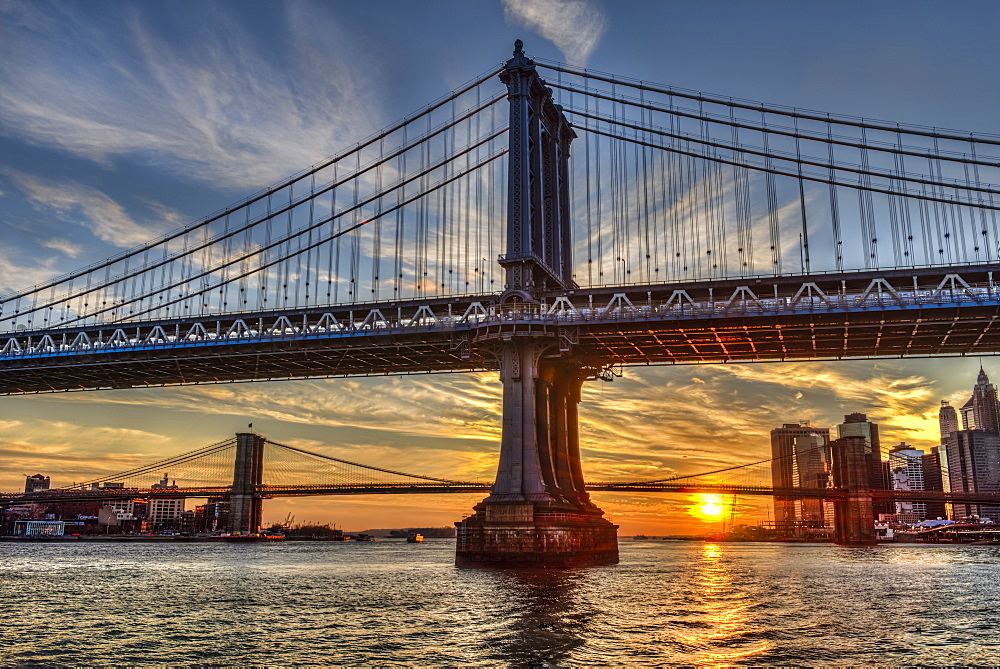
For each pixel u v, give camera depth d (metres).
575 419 103.81
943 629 44.84
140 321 108.62
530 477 86.44
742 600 58.88
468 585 69.00
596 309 87.62
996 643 40.47
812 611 52.34
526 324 87.44
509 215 92.12
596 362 101.44
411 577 83.56
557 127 102.56
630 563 122.88
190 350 104.75
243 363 107.31
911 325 82.00
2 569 107.12
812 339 89.31
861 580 81.69
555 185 100.81
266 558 151.25
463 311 96.12
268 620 48.91
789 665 34.72
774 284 84.56
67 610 55.12
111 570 105.00
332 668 34.72
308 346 98.88
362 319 100.06
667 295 89.81
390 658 36.56
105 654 38.22
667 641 40.16
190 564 123.75
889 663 35.41
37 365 111.25
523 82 94.94
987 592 67.19
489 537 85.31
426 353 98.88
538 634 42.28
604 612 50.62
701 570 100.50
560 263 100.31
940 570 101.62
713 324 85.00
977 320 79.69
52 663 36.38
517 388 88.31
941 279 81.69
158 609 55.31
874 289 83.62
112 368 111.75
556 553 85.19
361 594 64.38
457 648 38.62
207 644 40.50
